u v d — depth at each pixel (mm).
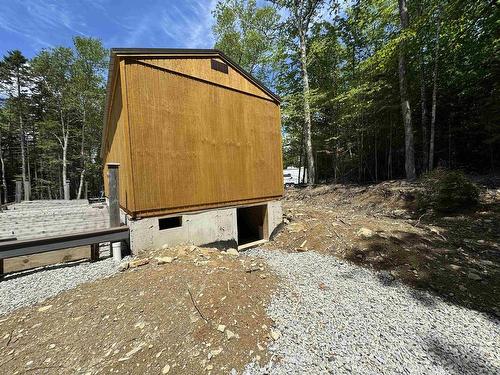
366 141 14258
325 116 15375
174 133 4453
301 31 13172
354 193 9953
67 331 2293
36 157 23656
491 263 3939
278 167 6574
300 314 2734
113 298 2713
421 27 8703
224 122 5262
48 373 1885
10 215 5891
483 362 2182
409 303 3107
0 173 23062
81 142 20547
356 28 12844
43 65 17078
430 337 2486
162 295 2682
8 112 18844
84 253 4141
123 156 4543
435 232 5148
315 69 15094
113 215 3994
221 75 5230
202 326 2299
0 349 2123
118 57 3904
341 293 3303
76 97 17484
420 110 11422
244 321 2453
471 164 10281
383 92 11312
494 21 7281
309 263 4379
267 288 3168
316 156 17547
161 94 4297
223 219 5211
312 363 2080
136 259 3744
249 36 15492
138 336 2186
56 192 26469
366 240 4957
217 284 2932
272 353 2150
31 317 2508
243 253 5262
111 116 6348
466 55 9586
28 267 3707
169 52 4355
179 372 1886
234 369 1959
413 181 8758
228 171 5340
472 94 9523
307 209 8633
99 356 2012
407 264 4043
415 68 11039
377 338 2439
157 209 4219
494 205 5953
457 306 3049
